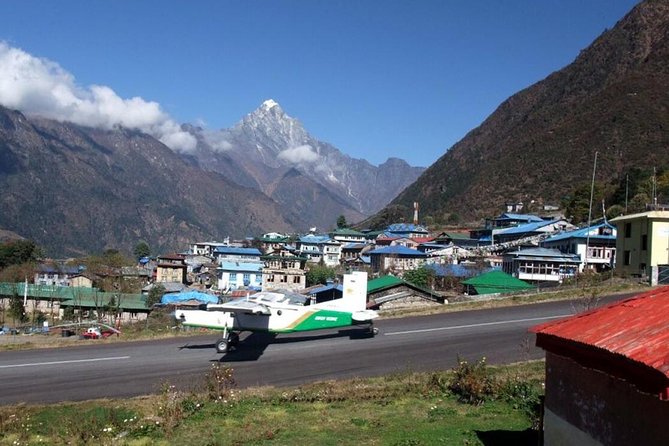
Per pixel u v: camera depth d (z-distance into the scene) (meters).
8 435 12.27
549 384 9.43
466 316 25.41
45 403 14.59
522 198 111.88
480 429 11.88
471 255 67.75
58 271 78.19
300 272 76.25
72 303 60.78
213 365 16.27
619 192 77.62
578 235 52.44
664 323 7.61
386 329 23.17
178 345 21.28
